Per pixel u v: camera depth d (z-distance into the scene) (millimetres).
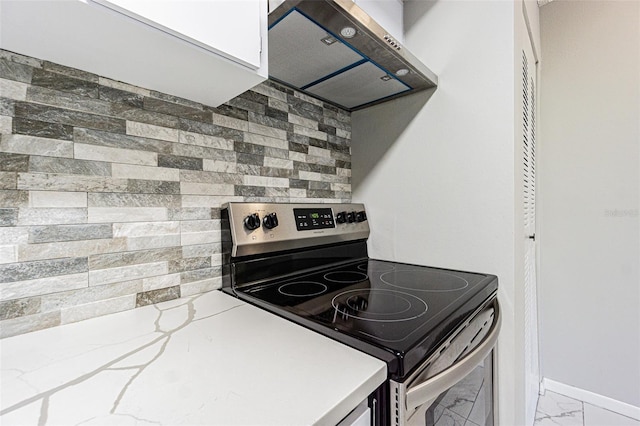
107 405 447
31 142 702
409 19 1384
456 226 1248
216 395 469
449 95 1259
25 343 649
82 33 610
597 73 1727
